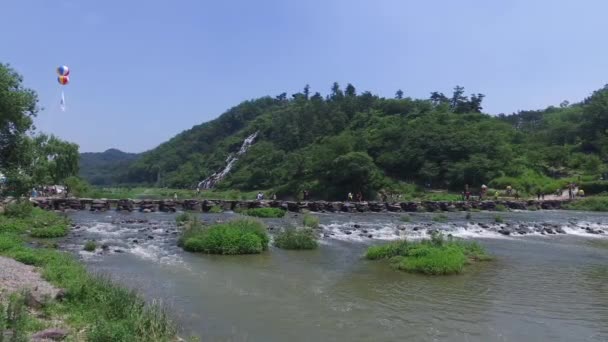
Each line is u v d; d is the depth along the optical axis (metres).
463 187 83.31
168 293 15.93
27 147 34.72
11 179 33.81
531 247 28.08
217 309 14.24
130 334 10.28
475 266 21.66
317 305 14.87
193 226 27.70
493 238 32.53
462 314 14.12
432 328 12.81
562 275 19.84
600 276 19.72
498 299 15.84
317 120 139.62
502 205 59.59
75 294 13.32
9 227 29.55
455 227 36.72
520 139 110.50
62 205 49.50
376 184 78.94
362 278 18.86
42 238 27.64
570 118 150.38
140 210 48.72
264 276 18.97
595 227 39.50
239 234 25.38
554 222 42.09
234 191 113.69
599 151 108.00
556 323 13.42
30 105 33.66
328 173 83.06
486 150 89.25
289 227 30.36
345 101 147.38
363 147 98.44
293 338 11.91
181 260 22.00
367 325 12.98
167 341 10.79
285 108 192.88
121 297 12.91
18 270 16.36
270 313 13.95
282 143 144.38
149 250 24.48
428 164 87.75
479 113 125.00
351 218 43.59
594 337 12.32
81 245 25.30
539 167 94.38
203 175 169.00
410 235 32.41
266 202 52.84
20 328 9.83
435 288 17.27
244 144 168.50
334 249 26.33
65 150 69.94
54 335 10.05
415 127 101.25
